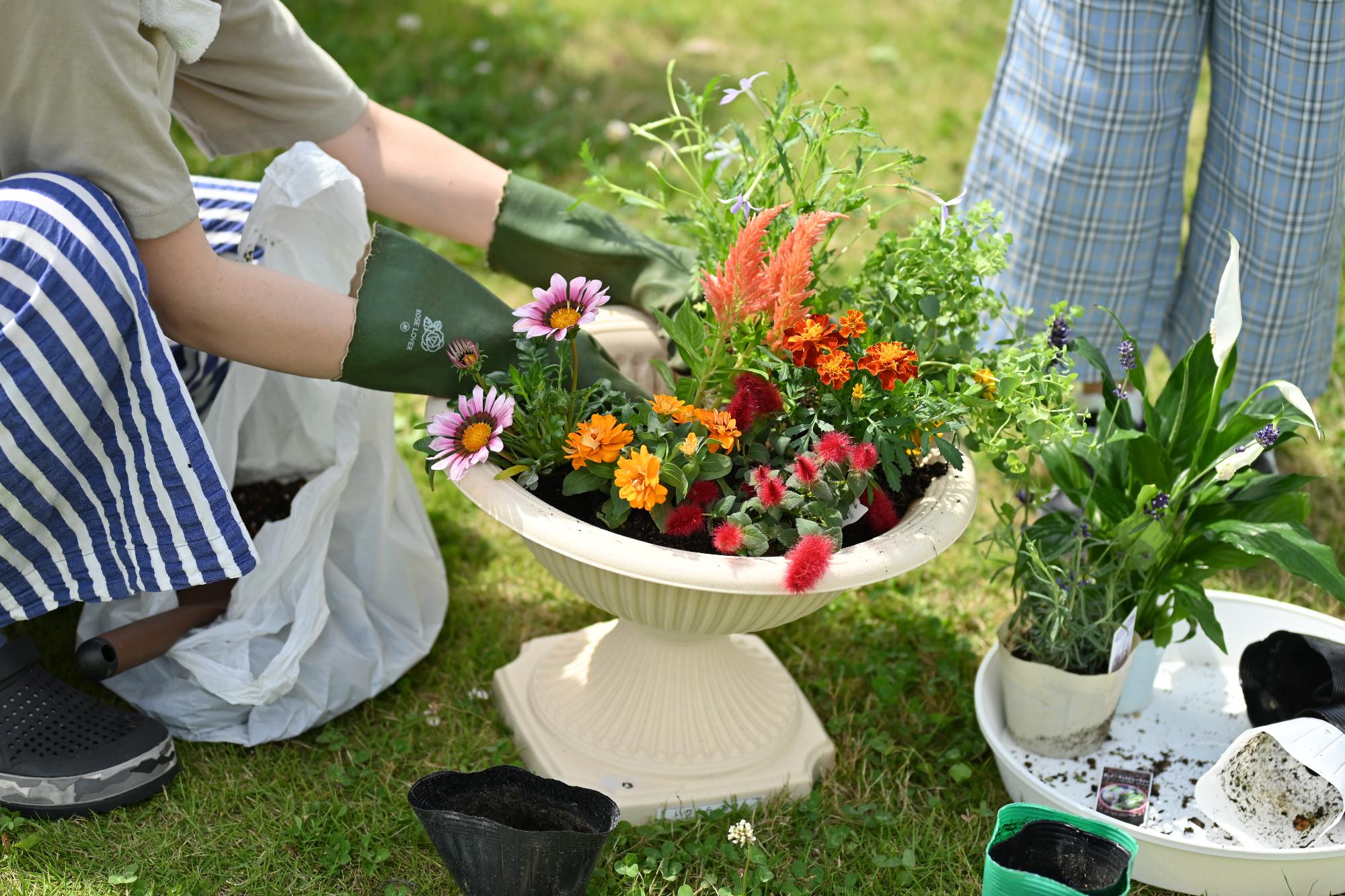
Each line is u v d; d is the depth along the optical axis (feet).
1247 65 7.29
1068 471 6.53
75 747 5.88
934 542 5.34
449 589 7.70
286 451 7.19
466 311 5.84
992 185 8.29
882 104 13.98
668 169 12.41
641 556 5.05
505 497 5.35
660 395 5.53
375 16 15.07
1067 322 6.63
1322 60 6.97
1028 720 6.42
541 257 6.95
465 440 5.41
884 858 5.90
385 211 7.04
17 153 5.23
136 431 5.40
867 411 5.56
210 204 7.16
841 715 6.86
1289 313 7.81
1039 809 5.37
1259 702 6.44
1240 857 5.56
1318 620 6.91
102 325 5.12
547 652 6.95
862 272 6.43
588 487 5.37
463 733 6.61
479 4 15.78
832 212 5.88
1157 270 8.27
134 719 6.12
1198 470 6.16
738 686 6.47
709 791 6.14
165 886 5.57
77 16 4.82
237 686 6.18
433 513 8.29
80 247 5.02
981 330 6.33
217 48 6.35
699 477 5.34
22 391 5.04
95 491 5.54
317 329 5.65
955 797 6.38
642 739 6.26
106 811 5.90
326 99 6.72
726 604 5.30
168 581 5.67
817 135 6.17
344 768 6.33
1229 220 7.82
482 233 6.98
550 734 6.40
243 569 5.64
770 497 5.23
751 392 5.54
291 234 6.25
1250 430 6.09
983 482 8.95
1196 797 5.98
